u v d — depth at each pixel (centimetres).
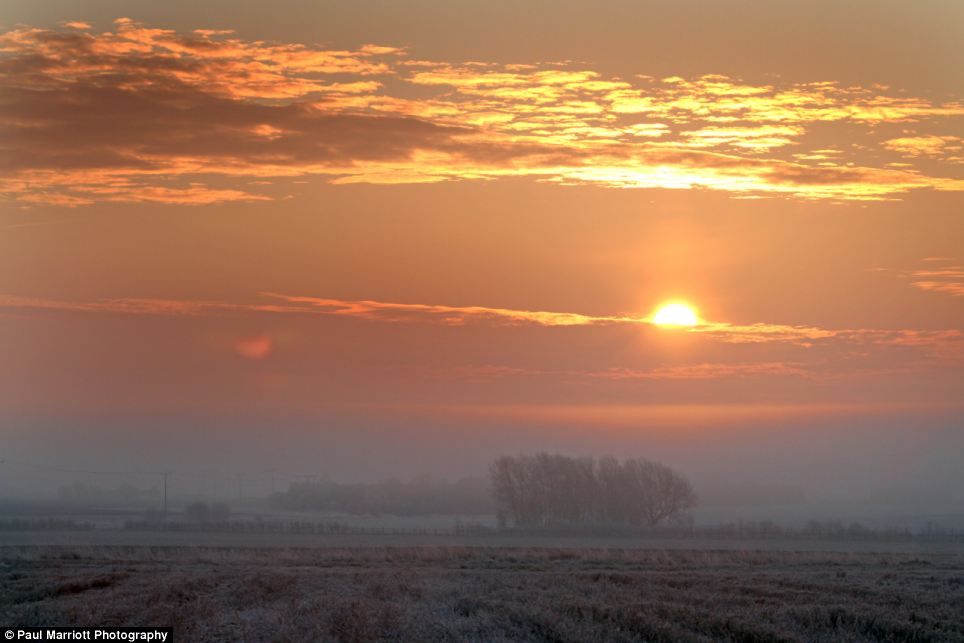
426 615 3916
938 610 4566
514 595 4825
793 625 3969
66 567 6938
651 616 3981
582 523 17562
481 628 3672
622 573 6656
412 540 13838
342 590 5006
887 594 5231
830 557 8481
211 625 3656
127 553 8412
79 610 4031
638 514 17738
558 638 3534
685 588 5572
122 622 3709
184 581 5391
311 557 8150
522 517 17888
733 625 3856
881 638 3847
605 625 3825
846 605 4644
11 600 4506
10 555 8019
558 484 17900
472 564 7606
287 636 3359
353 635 3394
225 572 6438
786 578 6256
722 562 7962
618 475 17975
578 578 6125
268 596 4650
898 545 12888
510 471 18162
